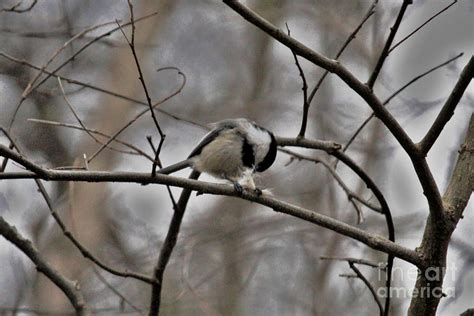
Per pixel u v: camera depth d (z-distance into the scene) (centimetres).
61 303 1191
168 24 1555
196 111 1489
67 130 1374
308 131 1493
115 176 599
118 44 1169
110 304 1247
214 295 1354
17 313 1051
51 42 1329
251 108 1527
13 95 1327
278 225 1447
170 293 1269
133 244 1324
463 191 648
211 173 902
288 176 1455
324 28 1516
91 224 1292
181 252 1319
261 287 1388
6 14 1311
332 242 1386
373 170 1372
